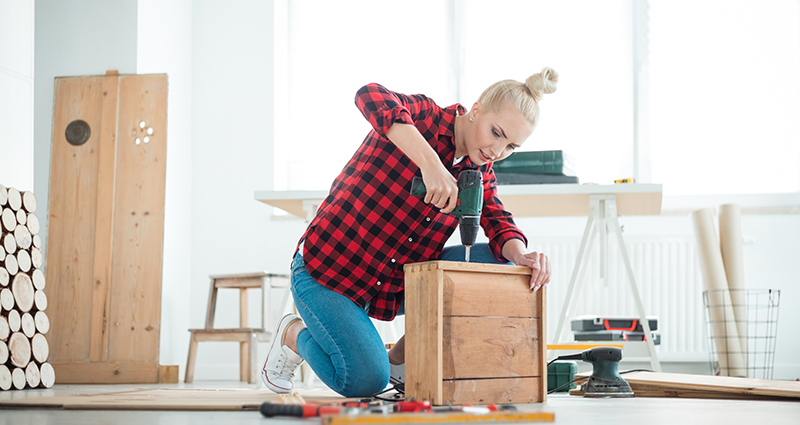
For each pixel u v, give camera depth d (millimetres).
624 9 4465
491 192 1854
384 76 4664
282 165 4645
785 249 4016
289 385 1990
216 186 4539
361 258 1730
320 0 4754
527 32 4551
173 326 4160
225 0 4672
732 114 4316
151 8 4152
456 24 4621
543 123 4477
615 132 4418
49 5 4117
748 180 4270
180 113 4426
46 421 1216
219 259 4477
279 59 4688
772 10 4312
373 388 1704
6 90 2844
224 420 1200
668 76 4398
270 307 4070
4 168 2824
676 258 4035
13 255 2773
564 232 4211
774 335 3938
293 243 4438
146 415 1330
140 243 3861
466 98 4578
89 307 3816
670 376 2199
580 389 1948
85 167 3924
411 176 1644
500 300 1518
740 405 1564
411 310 1483
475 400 1453
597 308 4070
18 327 2754
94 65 4039
